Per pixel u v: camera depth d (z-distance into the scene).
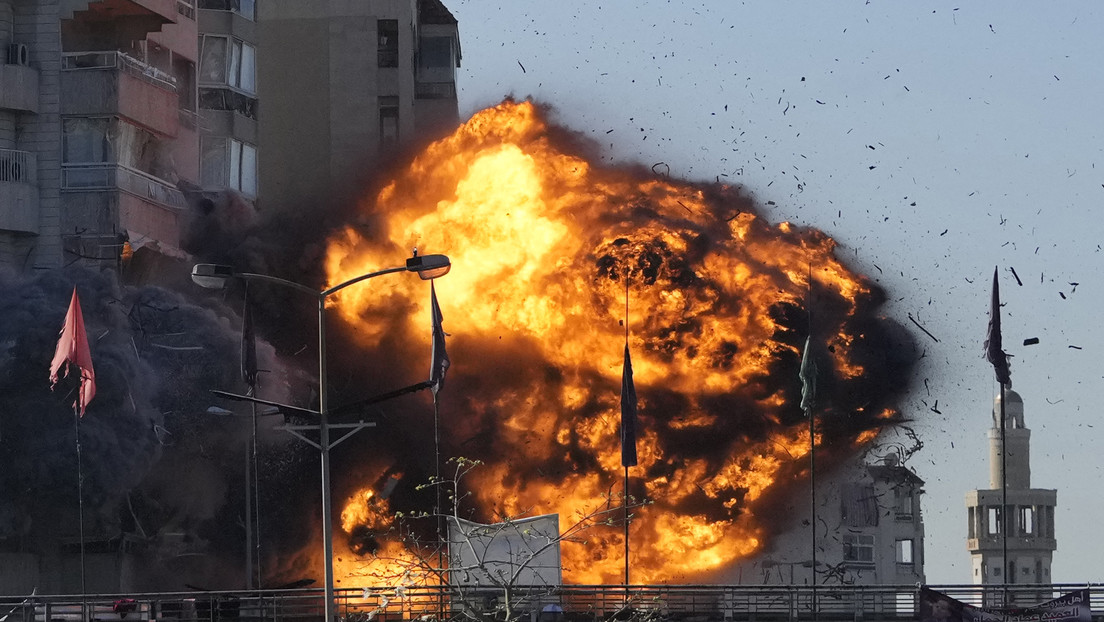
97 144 83.88
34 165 83.69
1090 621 60.75
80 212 83.38
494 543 61.50
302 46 104.31
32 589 75.38
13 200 82.38
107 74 83.88
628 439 77.31
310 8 104.44
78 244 83.25
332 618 47.38
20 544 75.56
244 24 96.75
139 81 85.44
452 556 52.91
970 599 70.81
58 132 83.81
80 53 84.62
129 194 84.56
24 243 83.44
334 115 103.75
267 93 103.88
